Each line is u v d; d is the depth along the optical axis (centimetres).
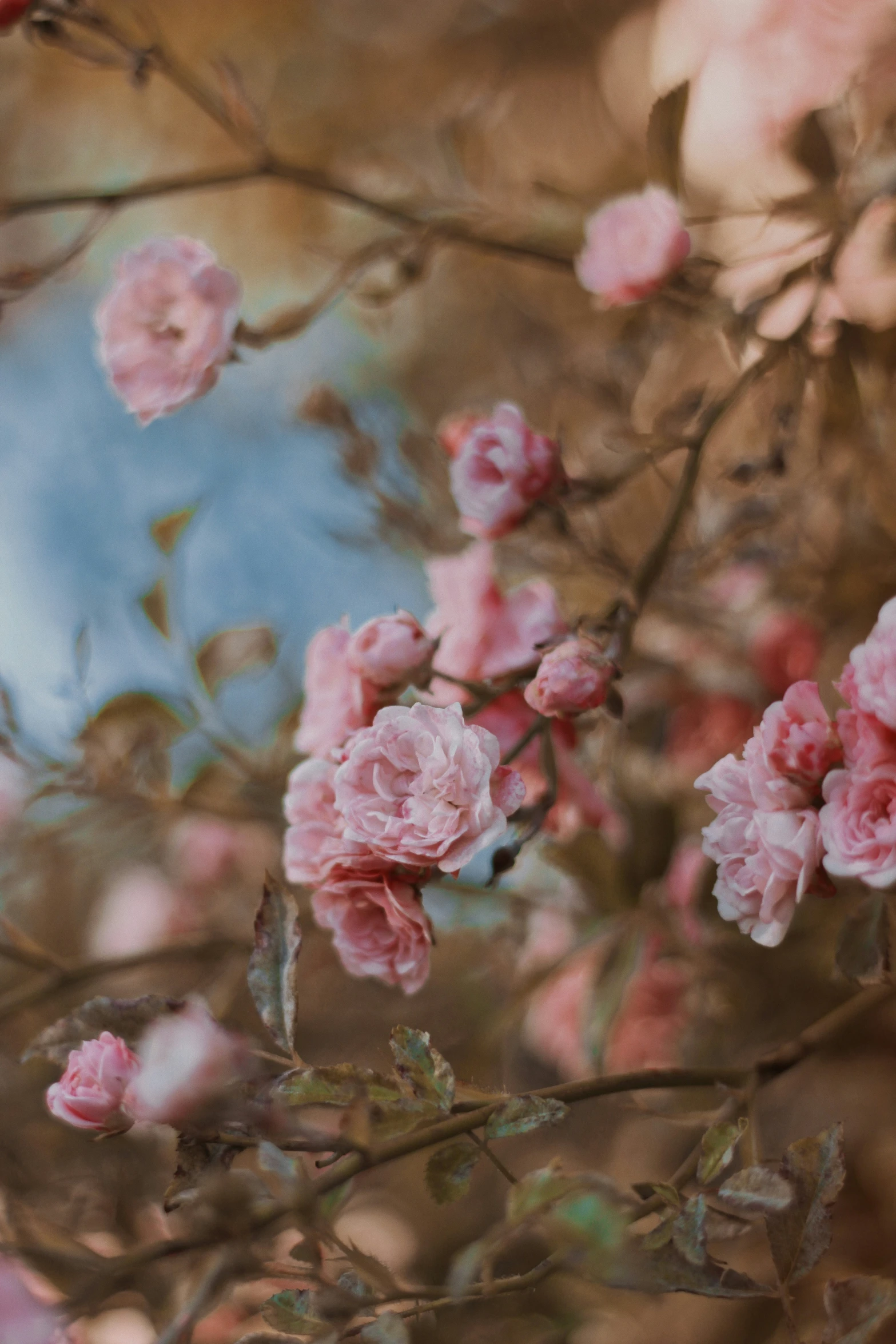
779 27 83
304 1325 58
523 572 82
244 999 84
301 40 144
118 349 71
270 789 81
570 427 88
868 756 60
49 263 76
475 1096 61
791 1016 78
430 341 125
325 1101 60
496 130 115
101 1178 78
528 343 94
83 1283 59
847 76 82
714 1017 79
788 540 82
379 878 63
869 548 81
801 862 61
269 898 62
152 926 88
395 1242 82
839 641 83
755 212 77
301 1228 58
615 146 118
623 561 78
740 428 89
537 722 66
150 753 79
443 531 82
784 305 78
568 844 75
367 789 62
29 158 161
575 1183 57
